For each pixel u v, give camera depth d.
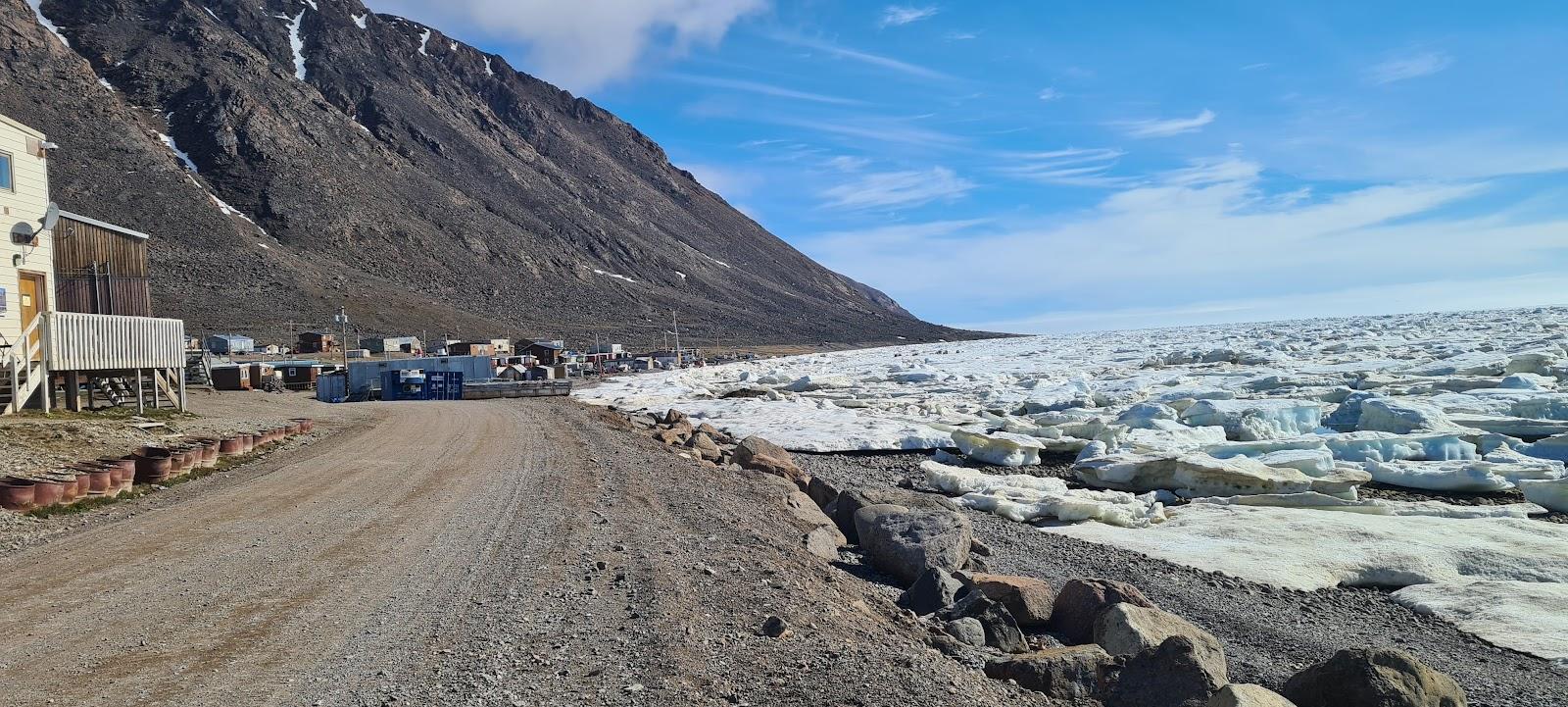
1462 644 8.73
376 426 23.12
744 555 8.20
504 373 74.56
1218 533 13.54
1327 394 31.52
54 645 5.27
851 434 26.95
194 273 151.88
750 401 40.75
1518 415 24.22
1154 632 6.66
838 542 11.07
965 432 23.67
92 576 7.00
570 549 8.06
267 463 14.80
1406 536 12.64
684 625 5.80
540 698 4.53
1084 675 5.86
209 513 9.91
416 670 4.90
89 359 19.06
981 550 11.75
